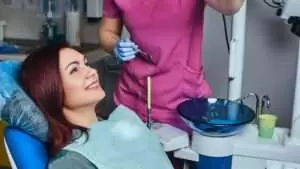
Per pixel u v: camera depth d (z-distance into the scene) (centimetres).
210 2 157
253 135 164
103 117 164
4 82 125
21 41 307
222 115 154
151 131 149
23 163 121
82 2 293
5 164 262
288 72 228
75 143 126
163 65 166
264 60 230
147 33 165
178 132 160
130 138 136
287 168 155
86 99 132
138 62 172
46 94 124
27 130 121
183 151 156
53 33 296
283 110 232
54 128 123
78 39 288
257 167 158
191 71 168
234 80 194
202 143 151
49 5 300
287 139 160
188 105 162
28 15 312
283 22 220
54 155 123
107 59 266
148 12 162
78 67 132
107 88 263
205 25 234
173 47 165
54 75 125
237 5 152
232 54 191
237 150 157
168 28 163
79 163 121
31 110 120
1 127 247
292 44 223
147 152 135
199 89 171
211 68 240
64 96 129
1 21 312
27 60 129
